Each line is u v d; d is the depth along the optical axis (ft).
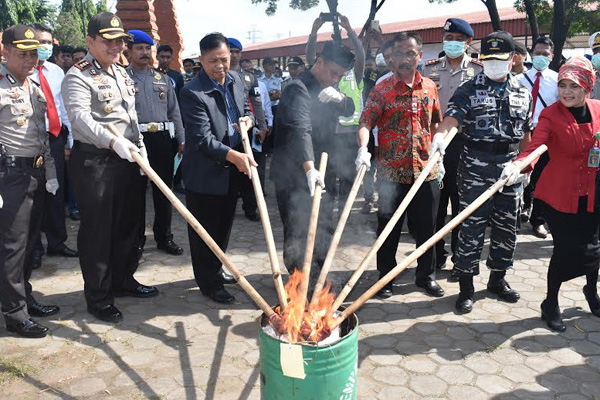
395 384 9.21
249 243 17.47
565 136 10.50
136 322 11.53
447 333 11.12
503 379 9.38
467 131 11.80
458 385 9.19
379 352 10.31
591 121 10.47
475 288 13.61
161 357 10.05
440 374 9.53
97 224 11.12
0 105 10.28
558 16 32.40
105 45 10.81
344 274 14.58
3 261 10.38
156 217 16.12
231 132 12.01
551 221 11.07
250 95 16.25
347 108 11.98
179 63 37.45
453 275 12.22
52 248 15.89
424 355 10.19
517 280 14.15
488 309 12.32
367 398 8.79
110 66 11.34
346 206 9.14
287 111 10.91
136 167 11.92
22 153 10.61
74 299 12.74
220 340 10.74
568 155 10.61
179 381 9.24
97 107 11.05
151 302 12.62
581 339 10.85
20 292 10.67
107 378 9.32
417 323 11.59
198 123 11.38
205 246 12.31
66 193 19.89
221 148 10.87
